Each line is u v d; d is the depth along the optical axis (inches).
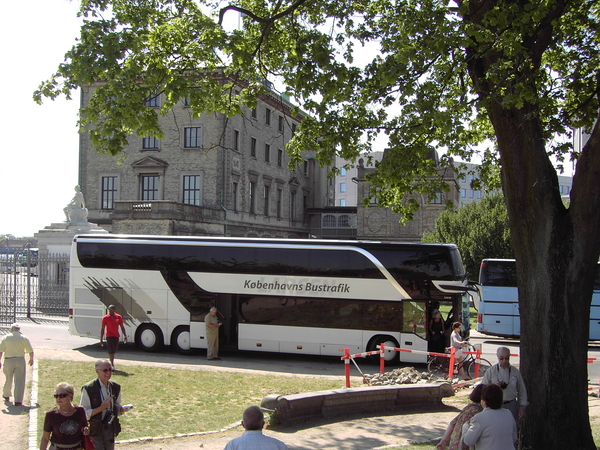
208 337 827.4
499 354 362.9
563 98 601.3
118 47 483.5
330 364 826.8
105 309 880.3
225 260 852.0
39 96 496.4
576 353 366.0
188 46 513.7
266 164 2539.4
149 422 459.5
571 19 543.2
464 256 1711.4
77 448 279.9
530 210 381.1
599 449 370.9
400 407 531.8
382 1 556.1
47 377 614.5
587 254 369.1
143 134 497.7
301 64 508.1
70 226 1389.0
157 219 1754.4
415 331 788.0
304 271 826.2
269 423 458.6
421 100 464.8
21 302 1264.8
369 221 2596.0
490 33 418.6
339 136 564.1
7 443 392.2
